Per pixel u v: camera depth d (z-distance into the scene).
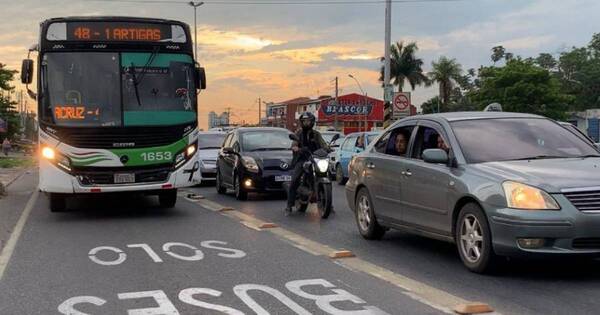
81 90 10.87
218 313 5.48
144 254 8.12
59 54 10.88
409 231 8.03
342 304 5.71
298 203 12.62
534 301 5.66
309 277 6.75
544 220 5.93
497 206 6.23
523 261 7.26
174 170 11.30
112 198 14.95
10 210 12.97
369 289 6.22
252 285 6.44
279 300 5.87
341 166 19.11
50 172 10.76
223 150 14.88
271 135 15.29
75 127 10.76
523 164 6.68
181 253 8.17
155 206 13.33
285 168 13.98
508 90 52.66
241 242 8.93
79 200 14.59
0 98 59.94
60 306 5.79
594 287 6.12
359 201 9.27
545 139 7.44
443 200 7.11
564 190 6.02
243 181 14.03
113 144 10.90
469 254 6.76
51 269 7.32
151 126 11.09
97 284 6.58
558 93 53.31
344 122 86.69
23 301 5.97
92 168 10.86
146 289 6.34
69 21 10.93
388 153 8.63
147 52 11.26
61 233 9.90
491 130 7.50
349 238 9.20
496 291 6.02
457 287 6.21
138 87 11.12
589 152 7.32
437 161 7.11
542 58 84.56
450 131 7.47
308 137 11.78
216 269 7.20
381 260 7.61
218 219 11.28
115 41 11.09
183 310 5.59
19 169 30.38
